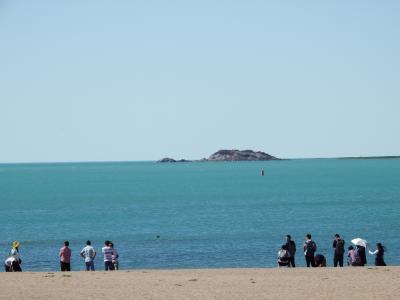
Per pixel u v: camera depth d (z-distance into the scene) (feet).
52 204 414.82
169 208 371.56
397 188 535.19
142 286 96.84
